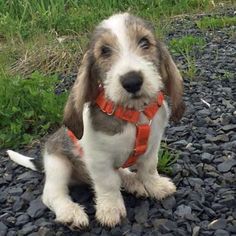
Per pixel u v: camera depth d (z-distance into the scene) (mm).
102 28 468
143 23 470
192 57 964
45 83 782
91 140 477
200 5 1379
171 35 1128
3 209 552
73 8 1353
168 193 530
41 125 717
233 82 841
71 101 487
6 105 742
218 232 474
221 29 1146
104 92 463
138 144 475
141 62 441
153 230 487
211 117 717
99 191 501
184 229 485
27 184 589
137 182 536
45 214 532
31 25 1216
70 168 537
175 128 681
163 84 491
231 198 517
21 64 966
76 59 971
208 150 618
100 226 501
